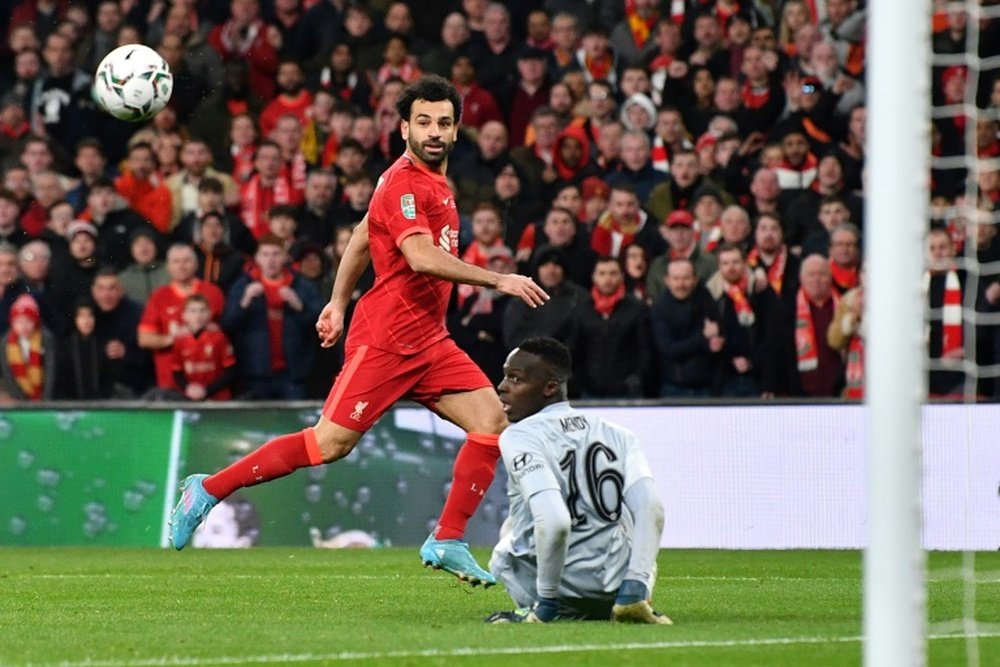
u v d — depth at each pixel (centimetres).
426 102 2180
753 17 4950
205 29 5194
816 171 4509
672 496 3906
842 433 3812
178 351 4272
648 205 4566
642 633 1805
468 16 5050
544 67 4941
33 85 5147
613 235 4419
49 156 4866
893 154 1364
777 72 4728
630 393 4134
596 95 4794
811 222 4369
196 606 2316
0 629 1945
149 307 4300
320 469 4016
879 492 1336
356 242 2330
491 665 1548
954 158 4419
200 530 4022
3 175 4988
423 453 3984
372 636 1812
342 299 2361
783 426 3847
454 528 2219
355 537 3981
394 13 5116
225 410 4044
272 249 4281
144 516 4022
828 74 4666
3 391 4347
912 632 1316
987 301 3972
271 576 2998
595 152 4753
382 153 4856
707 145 4631
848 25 4700
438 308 2255
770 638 1784
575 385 4153
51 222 4609
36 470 4072
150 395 4272
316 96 4928
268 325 4269
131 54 3238
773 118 4703
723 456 3875
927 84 1379
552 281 4128
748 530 3850
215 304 4344
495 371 4203
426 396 2266
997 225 4162
